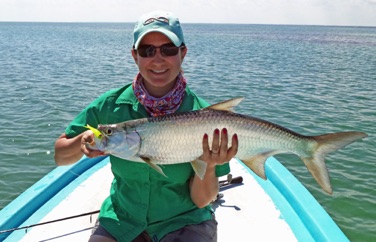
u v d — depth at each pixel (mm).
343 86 7074
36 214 1494
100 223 1189
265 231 1409
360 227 2246
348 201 2514
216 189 1148
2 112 4551
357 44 26812
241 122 1075
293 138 1129
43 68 9406
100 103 1162
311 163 1155
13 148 3357
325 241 1324
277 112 4848
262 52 16500
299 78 8125
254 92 6340
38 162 3086
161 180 1122
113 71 9094
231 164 1949
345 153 3271
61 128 3943
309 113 4801
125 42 24531
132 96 1149
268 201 1600
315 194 2600
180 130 1048
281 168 1864
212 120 1056
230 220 1472
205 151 1044
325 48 20938
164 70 1080
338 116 4641
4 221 1398
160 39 1053
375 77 8477
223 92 6371
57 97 5559
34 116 4375
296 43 26531
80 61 11492
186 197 1167
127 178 1129
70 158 1125
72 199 1600
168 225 1157
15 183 2738
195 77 8133
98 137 1031
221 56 13875
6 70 8836
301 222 1465
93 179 1762
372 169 2961
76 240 1345
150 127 1050
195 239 1121
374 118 4555
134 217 1154
